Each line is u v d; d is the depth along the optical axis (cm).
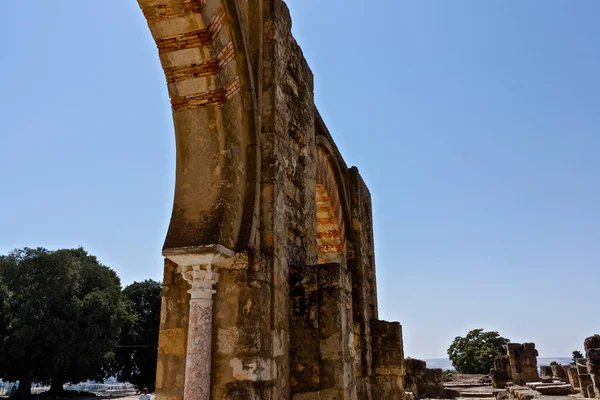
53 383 3806
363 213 1386
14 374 3431
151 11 551
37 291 3478
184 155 584
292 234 704
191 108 582
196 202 560
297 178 746
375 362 1197
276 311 565
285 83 723
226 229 539
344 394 582
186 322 542
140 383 4503
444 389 2528
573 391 1962
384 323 1238
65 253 3744
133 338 4516
